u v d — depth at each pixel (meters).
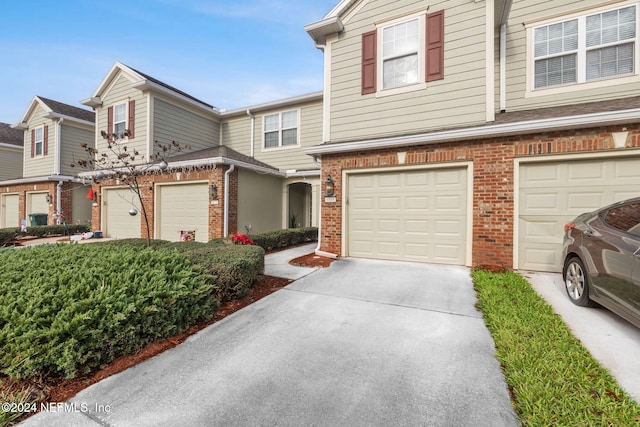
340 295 4.36
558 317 3.22
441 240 6.09
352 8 7.29
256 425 1.89
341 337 3.08
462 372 2.42
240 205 9.72
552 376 2.19
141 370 2.52
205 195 9.50
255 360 2.67
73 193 14.59
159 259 3.86
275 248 8.70
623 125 4.72
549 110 6.04
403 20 6.77
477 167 5.68
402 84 6.84
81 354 2.40
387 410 2.02
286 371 2.49
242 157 11.07
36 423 1.91
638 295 2.73
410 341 2.96
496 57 7.21
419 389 2.23
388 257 6.59
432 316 3.54
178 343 3.00
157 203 10.36
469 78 6.16
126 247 4.62
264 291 4.57
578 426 1.73
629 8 6.03
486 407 2.02
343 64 7.40
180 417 1.97
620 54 6.11
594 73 6.30
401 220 6.46
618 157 4.82
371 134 7.07
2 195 16.23
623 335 2.92
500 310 3.42
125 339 2.70
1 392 2.12
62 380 2.34
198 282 3.63
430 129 6.47
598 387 2.09
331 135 7.51
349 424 1.89
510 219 5.43
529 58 6.84
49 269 3.28
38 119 15.41
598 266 3.32
